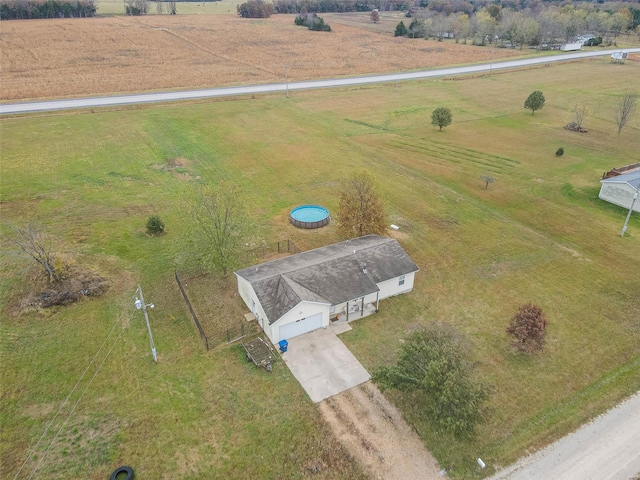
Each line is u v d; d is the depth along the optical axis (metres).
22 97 72.88
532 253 35.78
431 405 20.75
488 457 20.33
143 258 34.47
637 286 31.94
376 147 57.38
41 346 25.97
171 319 28.44
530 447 20.81
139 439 20.83
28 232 30.42
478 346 26.53
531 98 70.69
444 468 19.81
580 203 43.88
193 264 31.36
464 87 88.69
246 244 34.50
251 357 25.08
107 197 43.31
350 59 112.94
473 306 29.94
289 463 19.88
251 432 21.23
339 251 30.94
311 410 22.38
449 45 135.12
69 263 31.56
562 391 23.70
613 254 35.72
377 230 35.38
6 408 22.22
